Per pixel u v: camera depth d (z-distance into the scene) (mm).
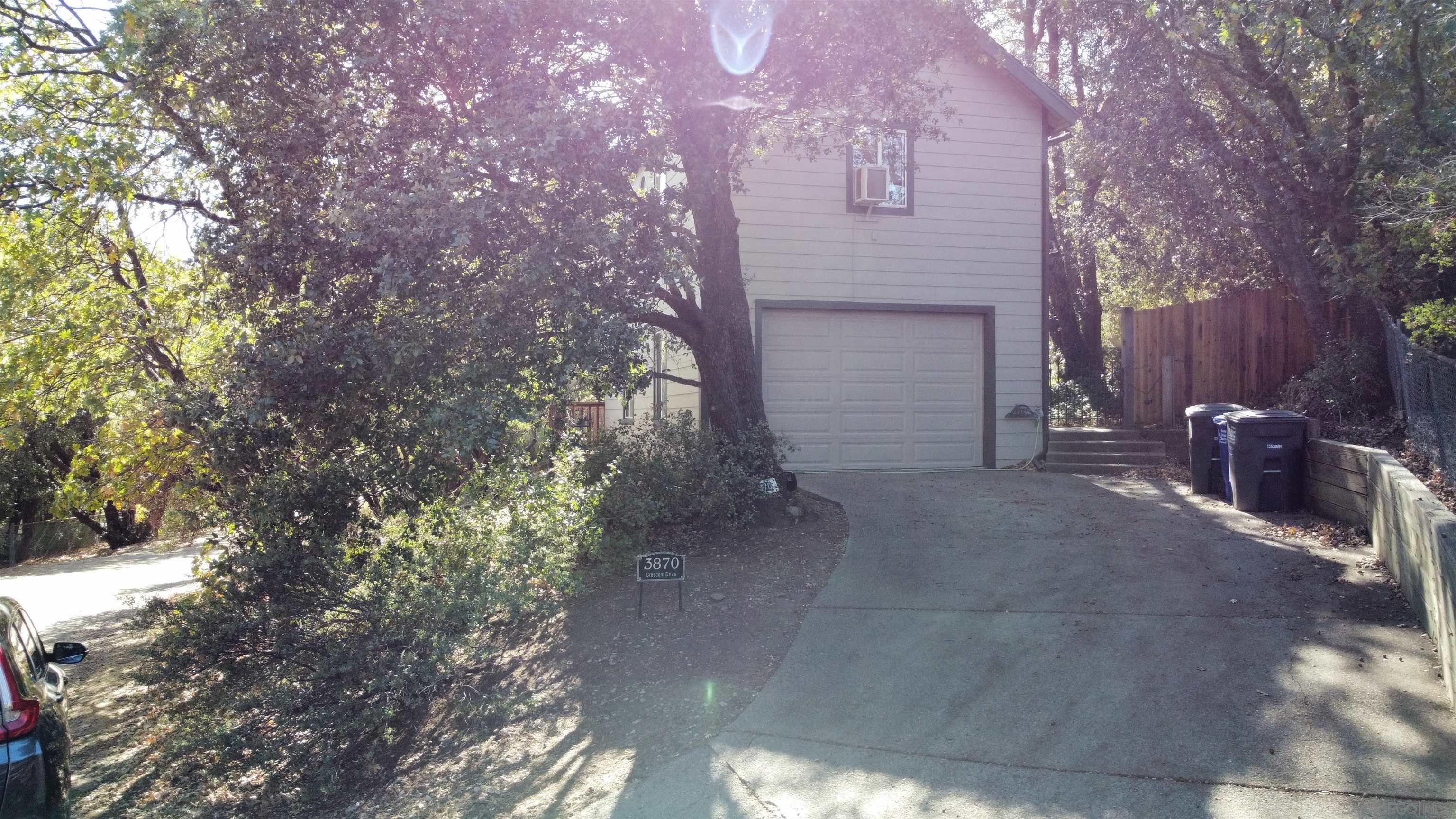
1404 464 9906
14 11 10461
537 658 8109
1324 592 8008
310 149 8266
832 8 10188
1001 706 6336
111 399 11406
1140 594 8266
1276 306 14156
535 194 7613
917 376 15125
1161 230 16578
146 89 9039
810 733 6188
